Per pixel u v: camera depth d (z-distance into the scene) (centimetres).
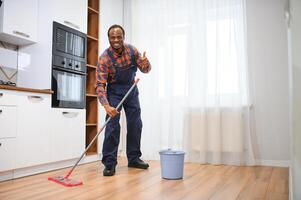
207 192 195
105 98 253
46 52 284
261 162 323
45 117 266
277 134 319
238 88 324
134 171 275
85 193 190
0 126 222
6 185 213
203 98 338
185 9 364
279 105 320
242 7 331
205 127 336
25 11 276
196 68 350
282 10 324
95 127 350
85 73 329
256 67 331
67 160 300
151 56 379
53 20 285
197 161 340
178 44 365
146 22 387
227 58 333
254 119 329
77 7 321
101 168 293
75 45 315
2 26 252
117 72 267
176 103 361
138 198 178
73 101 306
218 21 340
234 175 258
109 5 383
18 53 303
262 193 192
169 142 357
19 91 239
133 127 291
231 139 322
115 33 252
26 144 245
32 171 256
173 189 203
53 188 204
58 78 287
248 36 336
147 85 379
